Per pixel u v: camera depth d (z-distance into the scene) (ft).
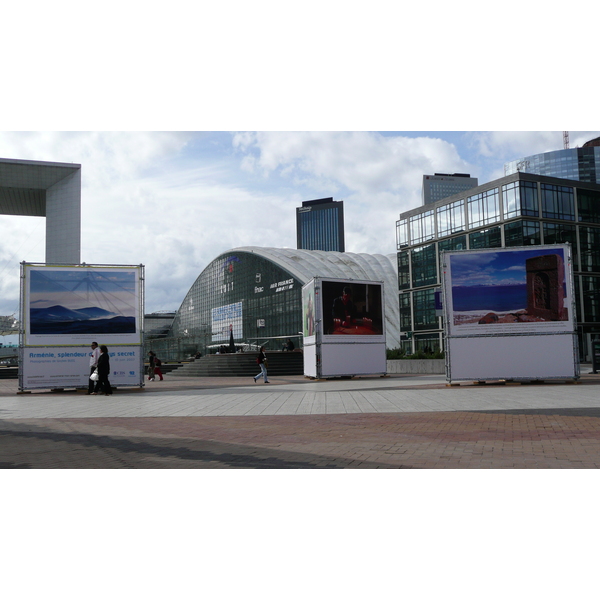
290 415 40.52
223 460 24.56
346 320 94.07
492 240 198.18
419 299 232.12
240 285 348.18
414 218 235.20
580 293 196.34
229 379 107.45
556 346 67.36
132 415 42.96
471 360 68.33
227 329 360.69
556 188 195.52
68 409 48.83
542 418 34.99
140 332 76.38
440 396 53.36
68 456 26.08
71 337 74.38
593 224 201.05
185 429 34.19
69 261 290.35
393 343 277.85
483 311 68.44
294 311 293.02
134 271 76.89
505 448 25.40
